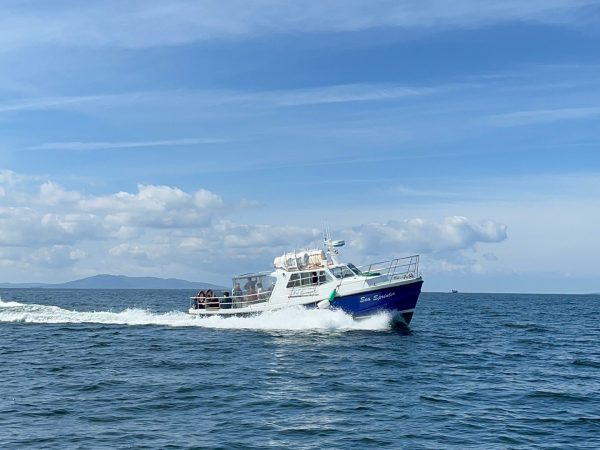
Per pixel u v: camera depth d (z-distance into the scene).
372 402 16.03
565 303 118.56
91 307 71.88
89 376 19.73
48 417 14.30
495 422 14.12
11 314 40.09
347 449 12.02
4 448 11.86
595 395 17.27
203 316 35.47
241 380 18.97
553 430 13.50
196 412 14.85
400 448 12.13
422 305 91.12
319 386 18.06
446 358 24.19
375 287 30.23
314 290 31.33
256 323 32.66
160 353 24.92
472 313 63.09
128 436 12.73
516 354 26.33
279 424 13.80
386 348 26.33
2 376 19.83
